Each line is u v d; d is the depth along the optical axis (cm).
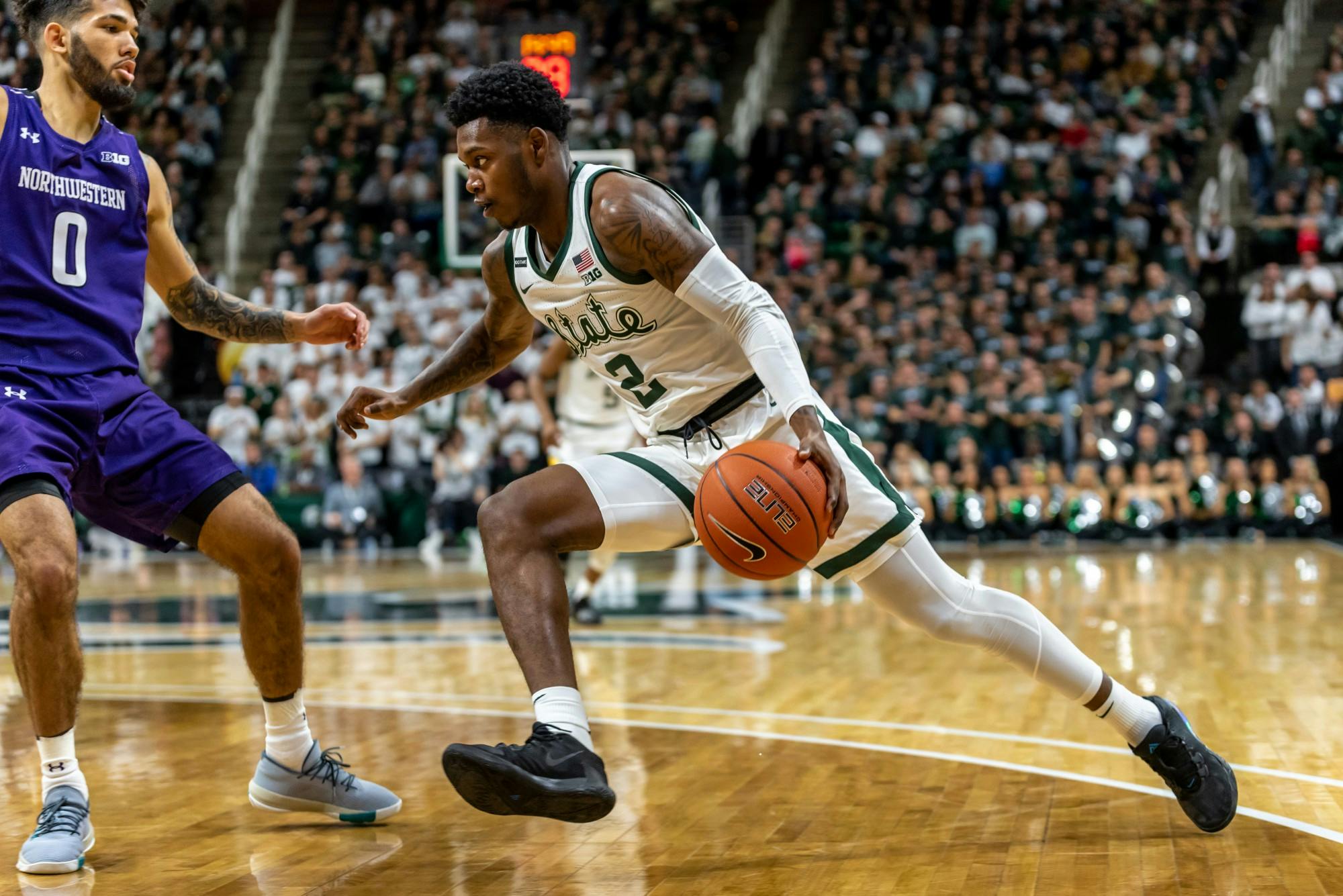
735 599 791
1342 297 1286
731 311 253
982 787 329
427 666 555
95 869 268
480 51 1573
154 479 281
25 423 264
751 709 440
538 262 271
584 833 293
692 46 1590
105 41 279
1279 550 1084
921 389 1194
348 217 1441
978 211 1362
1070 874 257
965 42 1538
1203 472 1191
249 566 286
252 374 1288
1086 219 1360
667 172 1421
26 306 272
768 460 251
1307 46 1641
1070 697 289
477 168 259
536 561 256
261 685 299
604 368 279
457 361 305
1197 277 1356
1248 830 288
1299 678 482
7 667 561
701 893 248
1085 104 1479
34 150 273
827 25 1730
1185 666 513
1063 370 1202
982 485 1177
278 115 1692
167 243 305
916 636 614
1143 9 1565
